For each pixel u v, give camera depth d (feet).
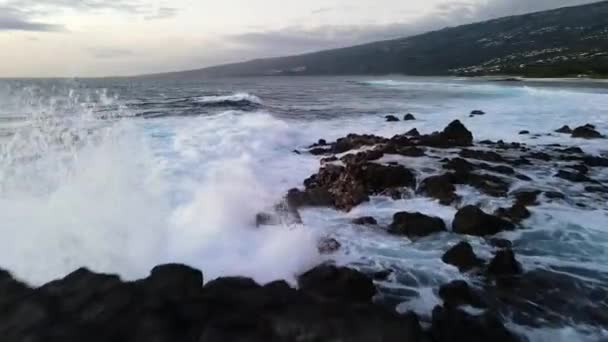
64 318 12.57
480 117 68.90
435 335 13.12
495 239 20.27
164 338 11.81
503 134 52.90
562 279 16.71
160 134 46.42
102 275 14.56
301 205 25.86
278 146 45.14
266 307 12.66
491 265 17.25
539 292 15.83
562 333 13.57
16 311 12.95
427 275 17.42
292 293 13.47
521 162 35.42
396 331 11.40
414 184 28.86
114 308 12.82
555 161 36.45
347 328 11.49
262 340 11.35
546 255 18.90
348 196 26.25
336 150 42.65
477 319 13.39
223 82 297.12
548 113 71.46
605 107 76.02
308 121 65.51
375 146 40.57
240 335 11.48
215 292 13.56
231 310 12.64
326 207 26.02
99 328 12.13
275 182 31.63
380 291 16.19
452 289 15.55
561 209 24.38
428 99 108.68
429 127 59.57
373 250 19.80
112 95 119.75
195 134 46.60
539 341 13.21
